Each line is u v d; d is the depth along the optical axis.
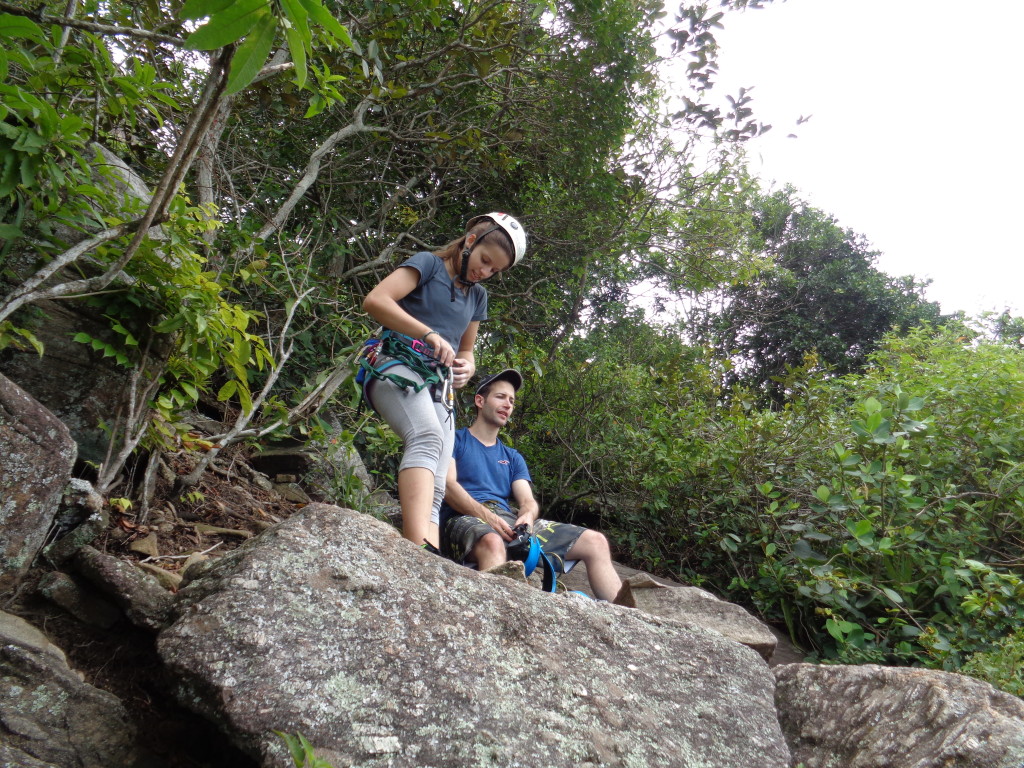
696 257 7.51
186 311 2.33
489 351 6.05
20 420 1.83
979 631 3.27
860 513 4.09
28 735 1.46
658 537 5.85
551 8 3.67
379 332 3.56
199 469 2.97
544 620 1.84
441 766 1.37
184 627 1.50
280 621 1.54
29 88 2.15
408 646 1.59
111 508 2.50
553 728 1.52
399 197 6.15
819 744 1.85
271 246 4.51
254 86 3.85
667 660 1.89
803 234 21.03
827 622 3.54
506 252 2.62
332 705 1.41
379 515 3.91
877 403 4.03
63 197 2.12
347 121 5.30
